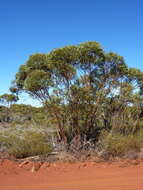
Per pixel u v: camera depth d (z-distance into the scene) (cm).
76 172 955
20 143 1174
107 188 758
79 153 1166
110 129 1404
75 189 752
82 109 1304
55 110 1297
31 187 773
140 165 1072
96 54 1323
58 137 1359
